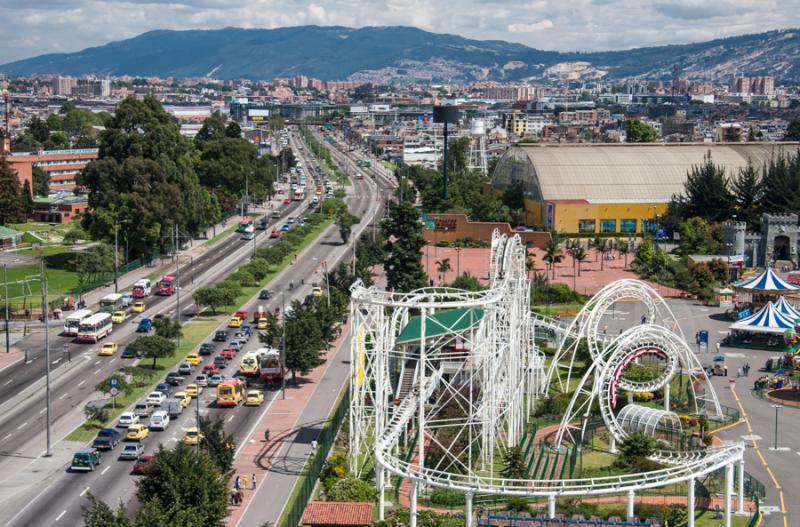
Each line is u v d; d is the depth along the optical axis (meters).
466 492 140.75
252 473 171.38
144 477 151.25
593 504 152.62
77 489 164.62
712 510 153.12
